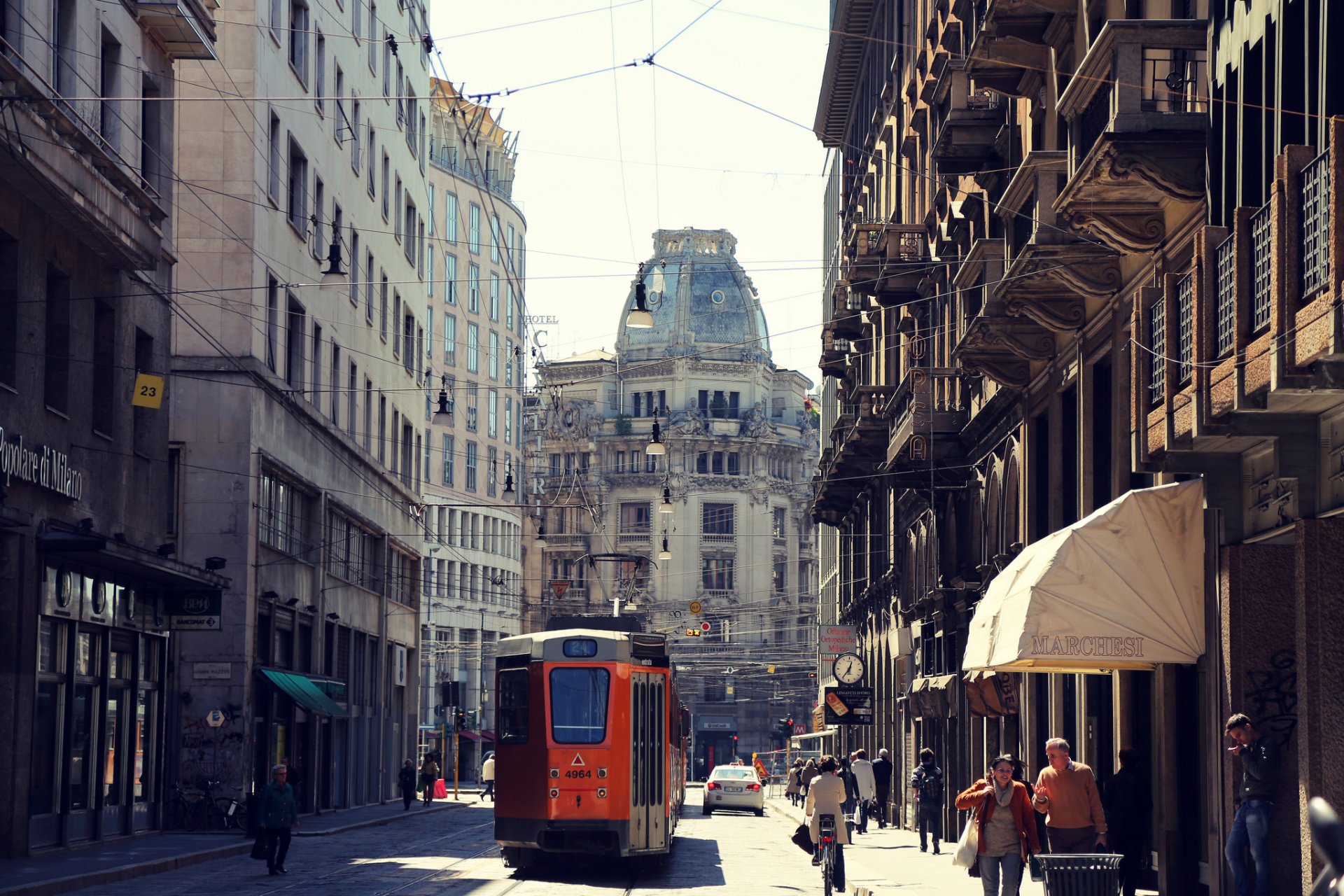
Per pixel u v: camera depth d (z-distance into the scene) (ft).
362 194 185.47
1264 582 56.39
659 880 85.92
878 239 139.44
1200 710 62.08
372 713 194.29
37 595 89.66
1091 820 53.26
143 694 115.24
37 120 81.66
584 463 420.77
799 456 430.61
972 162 104.63
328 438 163.94
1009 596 61.98
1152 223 66.64
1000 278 96.63
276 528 144.46
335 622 168.04
